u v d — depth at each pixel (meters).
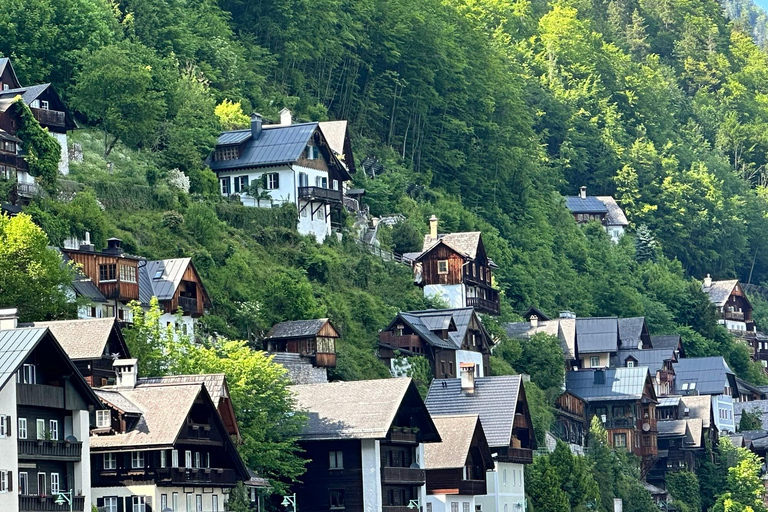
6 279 138.50
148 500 124.62
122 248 183.12
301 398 154.75
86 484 117.25
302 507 150.00
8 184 174.25
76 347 130.00
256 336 185.88
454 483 161.00
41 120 192.25
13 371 107.31
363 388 154.38
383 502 151.62
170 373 144.25
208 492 133.25
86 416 118.06
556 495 183.62
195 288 173.75
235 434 136.00
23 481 112.38
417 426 156.88
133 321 150.25
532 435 181.88
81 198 182.50
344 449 149.88
